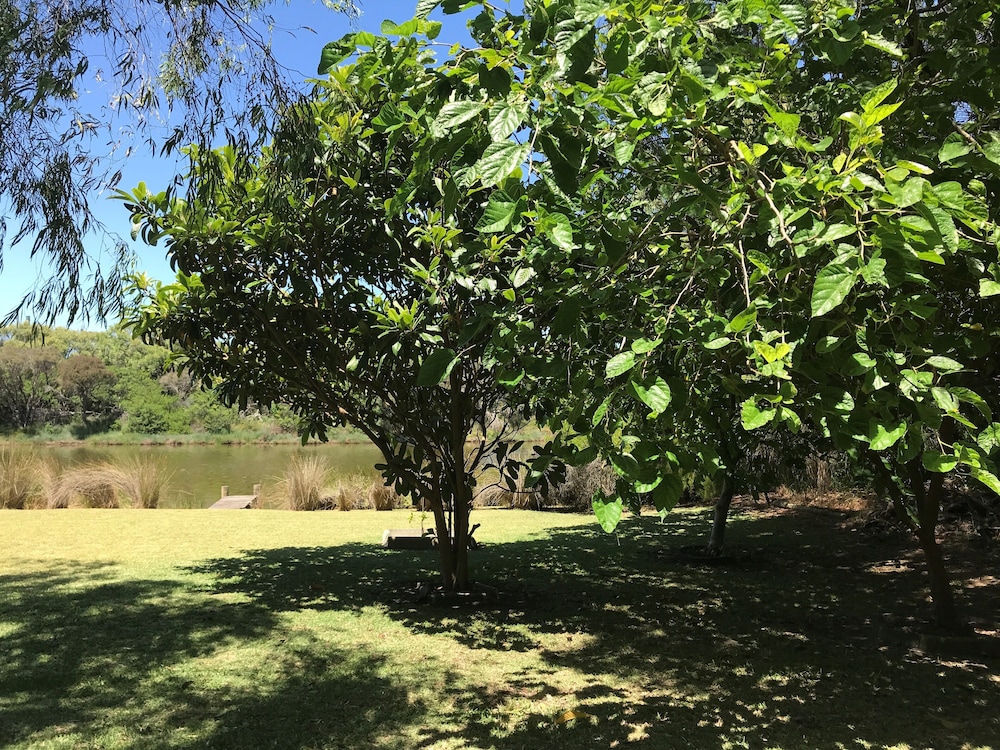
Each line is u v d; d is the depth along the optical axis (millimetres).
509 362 2365
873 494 10031
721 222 2021
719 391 2770
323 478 13234
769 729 3383
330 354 5293
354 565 7258
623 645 4754
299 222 4930
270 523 10328
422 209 5223
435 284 4645
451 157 1937
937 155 2109
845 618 5566
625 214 2578
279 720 3387
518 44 1859
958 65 2465
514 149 1534
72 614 5207
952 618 5043
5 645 4457
